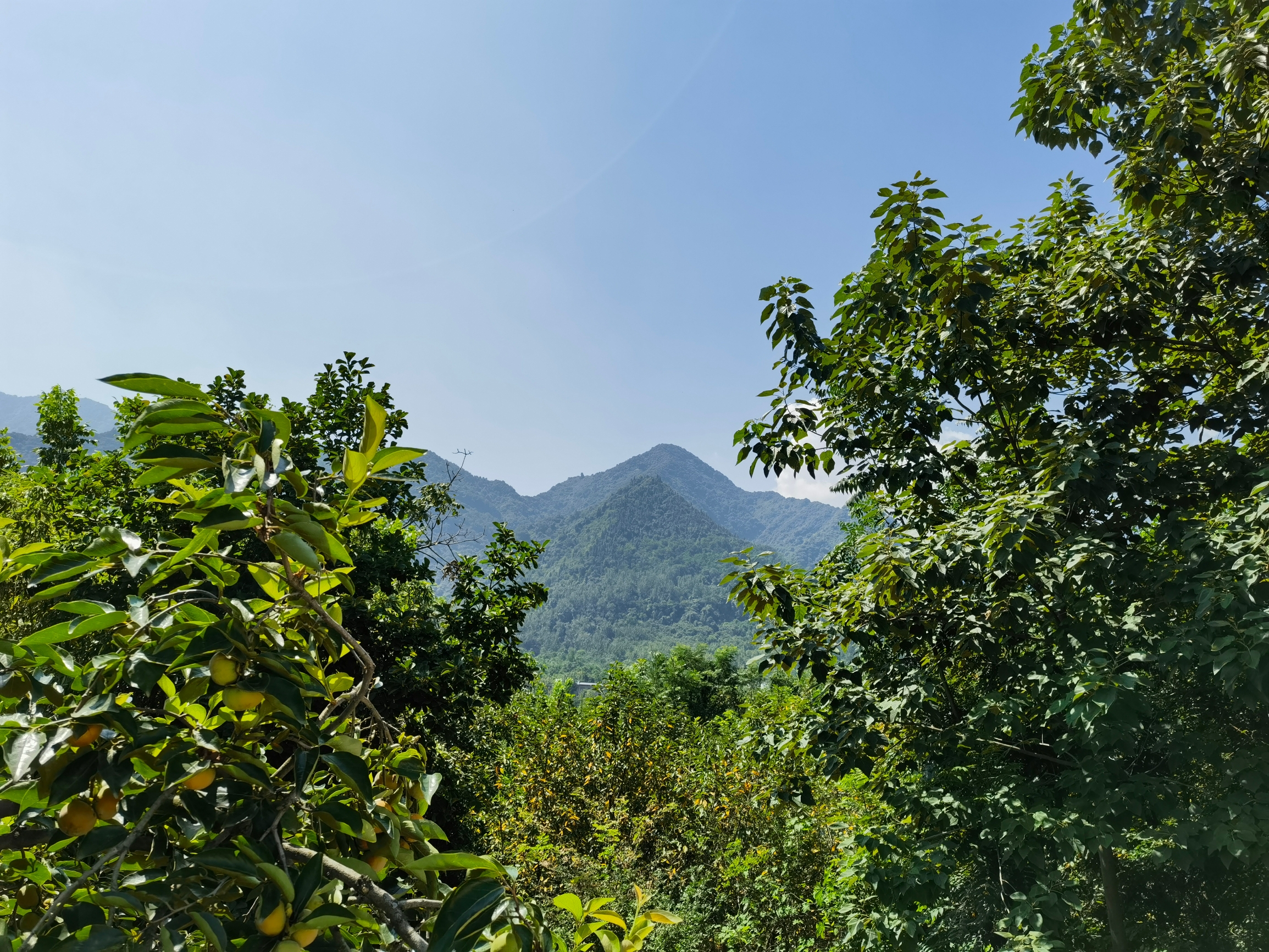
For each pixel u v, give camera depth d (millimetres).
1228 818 3645
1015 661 4816
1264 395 4410
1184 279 4828
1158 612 4445
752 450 5906
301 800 1412
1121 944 4449
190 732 1363
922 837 4844
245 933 1192
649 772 13914
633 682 16500
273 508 1327
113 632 1427
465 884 1302
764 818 9812
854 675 5391
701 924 8891
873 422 5828
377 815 1525
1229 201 4520
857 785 6008
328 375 12680
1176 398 5180
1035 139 5871
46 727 1194
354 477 1442
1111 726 3709
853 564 6086
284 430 1391
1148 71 5258
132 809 1264
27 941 1047
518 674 12438
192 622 1372
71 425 15914
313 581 1576
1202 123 4559
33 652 1291
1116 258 4965
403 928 1340
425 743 10680
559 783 14008
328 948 1253
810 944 7250
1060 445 4582
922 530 5711
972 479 5750
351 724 1616
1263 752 4000
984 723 4469
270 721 1515
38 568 1365
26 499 8820
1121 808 3852
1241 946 4441
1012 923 4402
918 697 4820
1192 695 4625
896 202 5066
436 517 12430
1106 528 4859
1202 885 4758
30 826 1205
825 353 5516
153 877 1208
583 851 12273
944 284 5059
